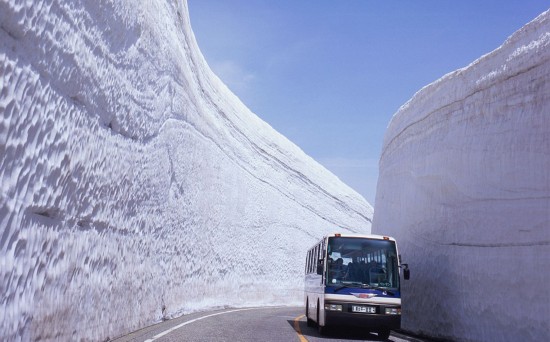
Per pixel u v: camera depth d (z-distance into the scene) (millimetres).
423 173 17172
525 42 11328
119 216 10297
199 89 25734
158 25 13734
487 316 11680
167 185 15844
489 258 11789
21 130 5578
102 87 8742
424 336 15914
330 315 13273
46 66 6207
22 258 5766
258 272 33812
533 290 9984
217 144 26844
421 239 16891
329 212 48875
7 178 5348
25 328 5891
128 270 11078
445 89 15766
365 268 13695
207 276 23469
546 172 9953
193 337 10133
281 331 13141
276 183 40656
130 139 11086
